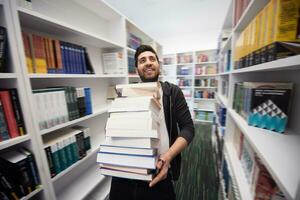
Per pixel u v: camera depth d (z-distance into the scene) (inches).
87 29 64.0
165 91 34.5
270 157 22.9
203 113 175.8
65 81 56.1
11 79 32.9
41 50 39.5
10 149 36.6
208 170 80.9
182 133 31.8
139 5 116.6
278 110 32.0
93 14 67.0
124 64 74.0
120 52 73.4
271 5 25.2
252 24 34.6
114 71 71.2
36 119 35.6
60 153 43.2
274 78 41.6
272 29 24.9
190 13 130.7
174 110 34.6
